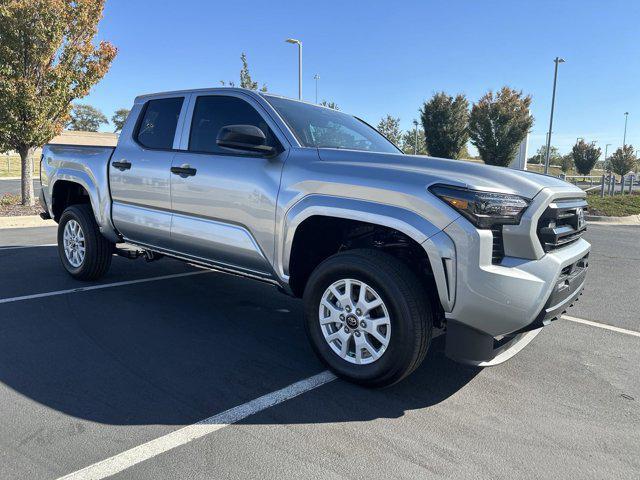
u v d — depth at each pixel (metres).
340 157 3.38
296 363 3.59
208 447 2.50
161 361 3.54
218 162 3.91
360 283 3.11
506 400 3.11
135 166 4.62
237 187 3.74
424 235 2.84
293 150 3.57
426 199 2.88
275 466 2.36
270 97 4.00
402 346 2.93
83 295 5.11
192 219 4.13
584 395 3.21
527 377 3.48
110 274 6.05
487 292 2.74
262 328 4.32
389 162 3.23
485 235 2.74
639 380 3.47
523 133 21.47
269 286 5.73
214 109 4.17
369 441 2.60
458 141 23.20
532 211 2.83
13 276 5.85
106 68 12.33
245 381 3.26
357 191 3.12
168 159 4.31
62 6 10.98
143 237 4.70
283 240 3.48
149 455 2.42
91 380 3.21
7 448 2.45
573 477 2.34
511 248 2.85
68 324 4.24
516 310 2.76
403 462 2.42
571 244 3.32
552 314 2.94
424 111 23.50
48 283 5.55
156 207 4.44
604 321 4.86
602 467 2.43
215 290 5.49
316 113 4.23
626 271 7.34
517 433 2.72
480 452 2.53
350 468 2.36
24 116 11.43
